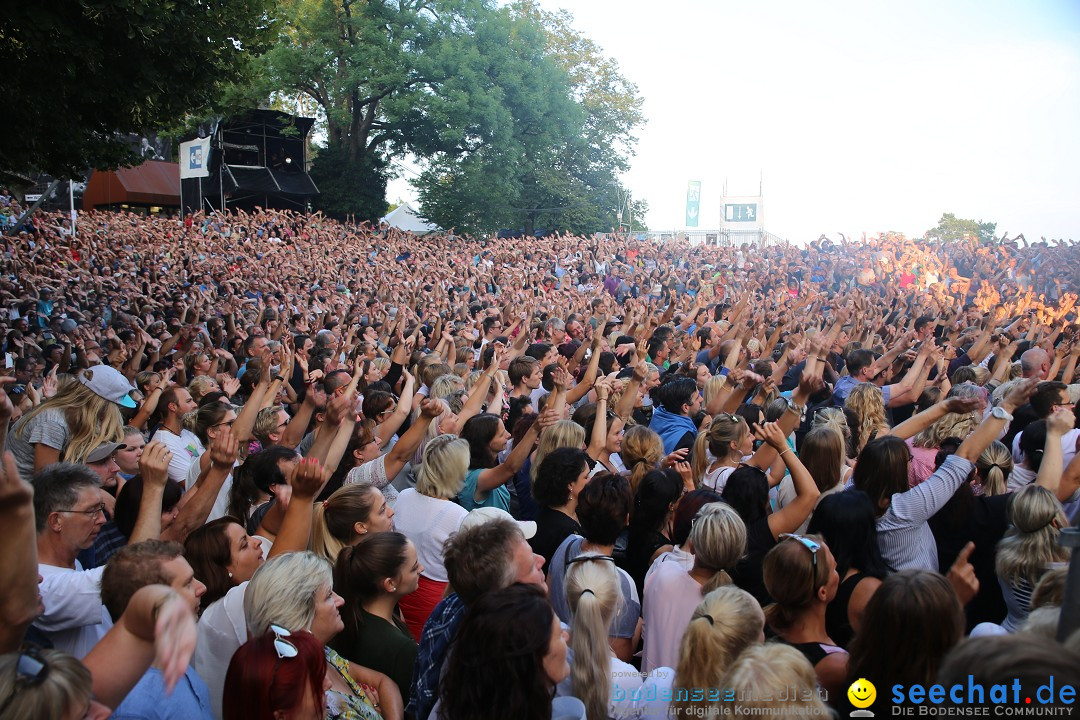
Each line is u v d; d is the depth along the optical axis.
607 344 10.33
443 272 25.05
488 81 43.22
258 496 4.62
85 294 15.95
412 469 5.75
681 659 2.85
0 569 2.06
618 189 59.16
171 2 10.95
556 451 4.49
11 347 9.66
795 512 4.02
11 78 10.19
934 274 28.25
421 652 3.13
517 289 22.33
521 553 3.15
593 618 2.98
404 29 40.66
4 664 1.90
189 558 3.51
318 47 40.28
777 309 16.53
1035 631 2.76
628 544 4.44
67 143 11.40
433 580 4.23
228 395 6.95
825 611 3.59
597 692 2.91
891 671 2.63
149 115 12.51
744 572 3.97
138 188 41.88
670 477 4.34
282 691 2.52
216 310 15.11
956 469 4.12
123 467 5.01
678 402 6.49
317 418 6.22
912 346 11.40
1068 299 18.86
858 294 18.36
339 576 3.43
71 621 3.04
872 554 3.69
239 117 39.81
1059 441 4.54
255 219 34.56
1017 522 3.76
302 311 16.14
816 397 8.92
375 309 15.68
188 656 2.00
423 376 7.77
